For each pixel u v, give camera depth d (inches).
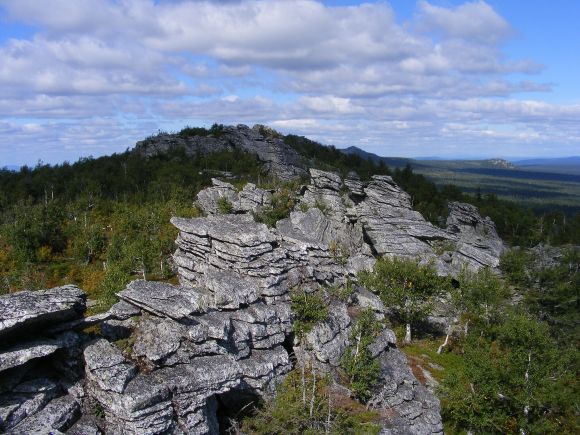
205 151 6053.2
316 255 1664.6
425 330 2471.7
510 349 1656.0
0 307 860.0
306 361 1305.4
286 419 1043.9
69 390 912.3
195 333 1065.5
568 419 1584.6
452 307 2561.5
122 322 1101.1
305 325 1358.3
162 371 984.3
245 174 5201.8
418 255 2999.5
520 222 4874.5
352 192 3550.7
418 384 1460.4
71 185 4653.1
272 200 3395.7
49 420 840.9
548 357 1563.7
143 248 2650.1
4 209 4025.6
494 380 1563.7
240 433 1057.5
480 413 1555.1
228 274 1419.8
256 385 1155.3
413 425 1277.1
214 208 3540.8
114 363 920.9
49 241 3270.2
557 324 2581.2
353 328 1414.9
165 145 6131.9
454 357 2162.9
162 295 1120.8
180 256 1668.3
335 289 1558.8
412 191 5113.2
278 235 1688.0
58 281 2694.4
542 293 2807.6
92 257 3093.0
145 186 4798.2
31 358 847.7
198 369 1007.6
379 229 3358.8
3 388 855.7
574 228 5093.5
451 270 2970.0
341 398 1234.6
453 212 4018.2
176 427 925.2
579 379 1809.8
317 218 3011.8
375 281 2426.2
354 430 1104.8
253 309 1295.5
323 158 6683.1
